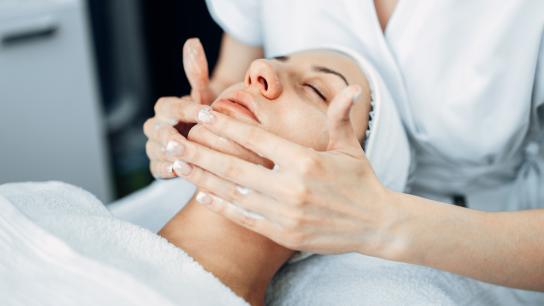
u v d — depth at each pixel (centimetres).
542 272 77
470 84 93
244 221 72
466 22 91
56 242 71
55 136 170
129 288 68
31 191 90
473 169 107
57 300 69
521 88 92
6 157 163
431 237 72
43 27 158
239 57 126
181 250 77
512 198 110
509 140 99
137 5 218
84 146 177
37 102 164
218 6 120
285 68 88
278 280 96
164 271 73
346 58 96
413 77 98
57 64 165
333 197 68
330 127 69
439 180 112
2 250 74
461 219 74
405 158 98
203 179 71
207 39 206
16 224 75
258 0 115
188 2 204
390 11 99
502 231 75
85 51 170
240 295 82
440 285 92
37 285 70
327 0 102
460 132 98
